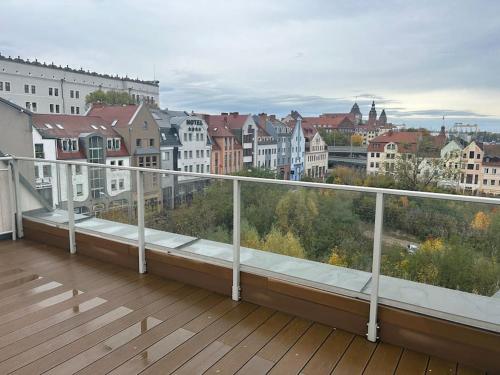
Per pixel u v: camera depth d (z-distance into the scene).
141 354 2.05
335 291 2.34
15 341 2.15
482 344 1.93
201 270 2.90
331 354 2.07
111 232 3.42
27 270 3.25
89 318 2.43
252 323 2.40
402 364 1.98
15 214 4.18
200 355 2.05
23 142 18.88
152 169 3.05
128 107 26.50
